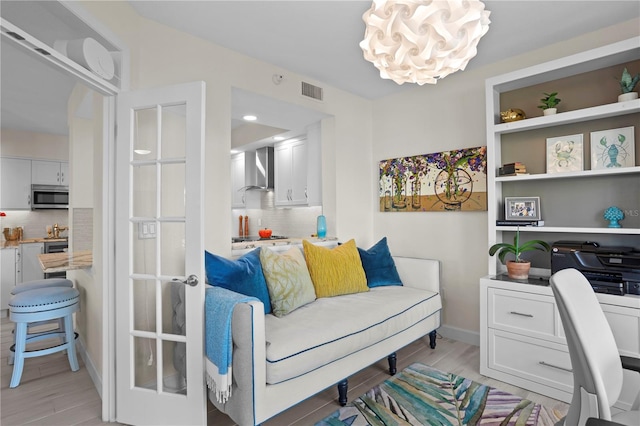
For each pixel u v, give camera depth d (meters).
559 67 2.42
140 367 2.03
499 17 2.34
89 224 3.59
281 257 2.56
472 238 3.20
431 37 1.21
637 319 1.98
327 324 2.12
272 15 2.28
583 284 1.40
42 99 3.71
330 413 2.11
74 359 2.71
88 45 1.79
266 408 1.72
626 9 2.25
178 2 2.12
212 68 2.61
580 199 2.57
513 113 2.68
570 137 2.60
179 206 1.96
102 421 2.04
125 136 2.01
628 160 2.35
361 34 2.53
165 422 1.92
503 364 2.49
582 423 1.17
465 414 2.09
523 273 2.54
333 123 3.58
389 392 2.34
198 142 1.87
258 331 1.69
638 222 2.33
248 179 5.47
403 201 3.68
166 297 2.01
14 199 4.94
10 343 3.33
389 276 3.19
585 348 1.11
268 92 2.98
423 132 3.53
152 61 2.29
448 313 3.37
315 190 3.88
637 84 2.31
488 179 2.76
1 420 2.04
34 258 4.62
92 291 2.59
